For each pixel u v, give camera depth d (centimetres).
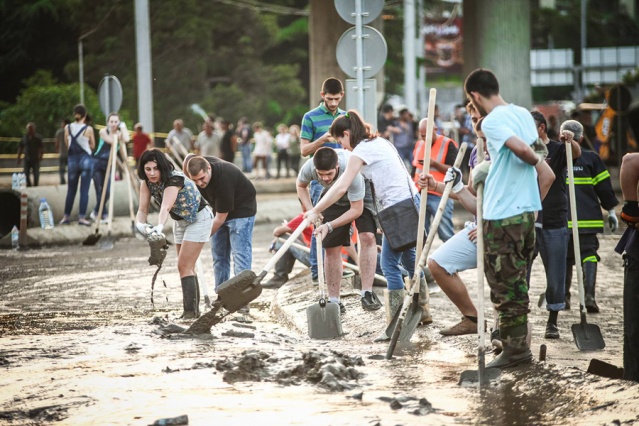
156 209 3059
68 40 8469
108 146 2675
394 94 8900
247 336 1174
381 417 795
